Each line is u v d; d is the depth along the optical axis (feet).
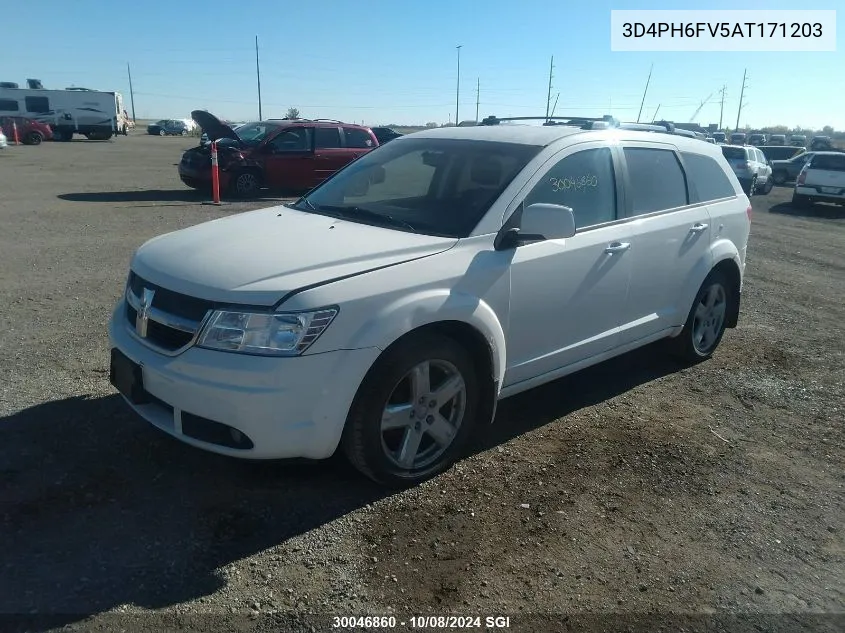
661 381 17.47
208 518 10.72
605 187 15.01
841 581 10.12
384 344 10.77
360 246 11.69
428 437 12.38
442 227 12.67
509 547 10.43
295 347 10.16
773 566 10.37
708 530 11.16
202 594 9.13
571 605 9.30
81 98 136.98
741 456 13.69
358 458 11.19
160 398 10.97
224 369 10.16
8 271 25.04
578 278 13.98
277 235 12.43
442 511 11.25
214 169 46.19
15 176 60.18
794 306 26.04
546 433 14.23
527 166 13.50
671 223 16.40
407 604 9.15
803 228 52.49
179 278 11.07
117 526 10.39
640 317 16.07
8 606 8.70
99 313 20.30
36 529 10.20
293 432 10.34
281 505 11.16
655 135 17.11
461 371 12.09
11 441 12.59
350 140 54.75
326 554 10.04
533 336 13.43
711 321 18.89
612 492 12.10
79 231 33.71
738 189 19.54
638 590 9.67
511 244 12.74
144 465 12.09
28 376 15.49
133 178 62.75
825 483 12.84
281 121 55.62
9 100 132.57
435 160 14.56
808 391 17.24
